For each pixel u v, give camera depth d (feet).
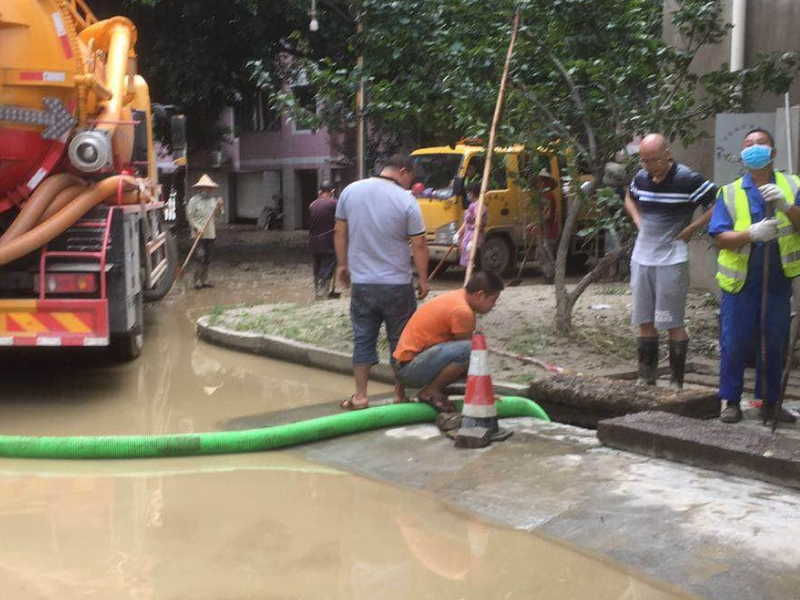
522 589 12.80
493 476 17.26
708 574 12.74
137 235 29.30
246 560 13.93
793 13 31.96
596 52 29.58
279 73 70.79
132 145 31.50
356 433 20.79
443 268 56.59
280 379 27.68
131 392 25.90
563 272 29.68
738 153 29.71
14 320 23.40
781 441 17.08
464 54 28.86
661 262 22.26
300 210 119.65
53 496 16.97
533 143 28.84
